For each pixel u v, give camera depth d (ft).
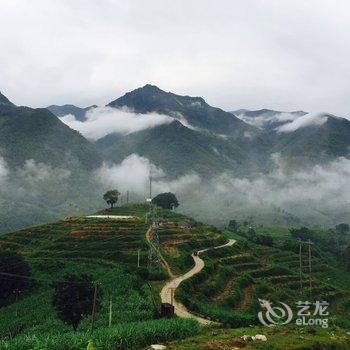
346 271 637.71
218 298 305.53
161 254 393.50
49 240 489.67
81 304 229.45
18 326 266.98
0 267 348.59
